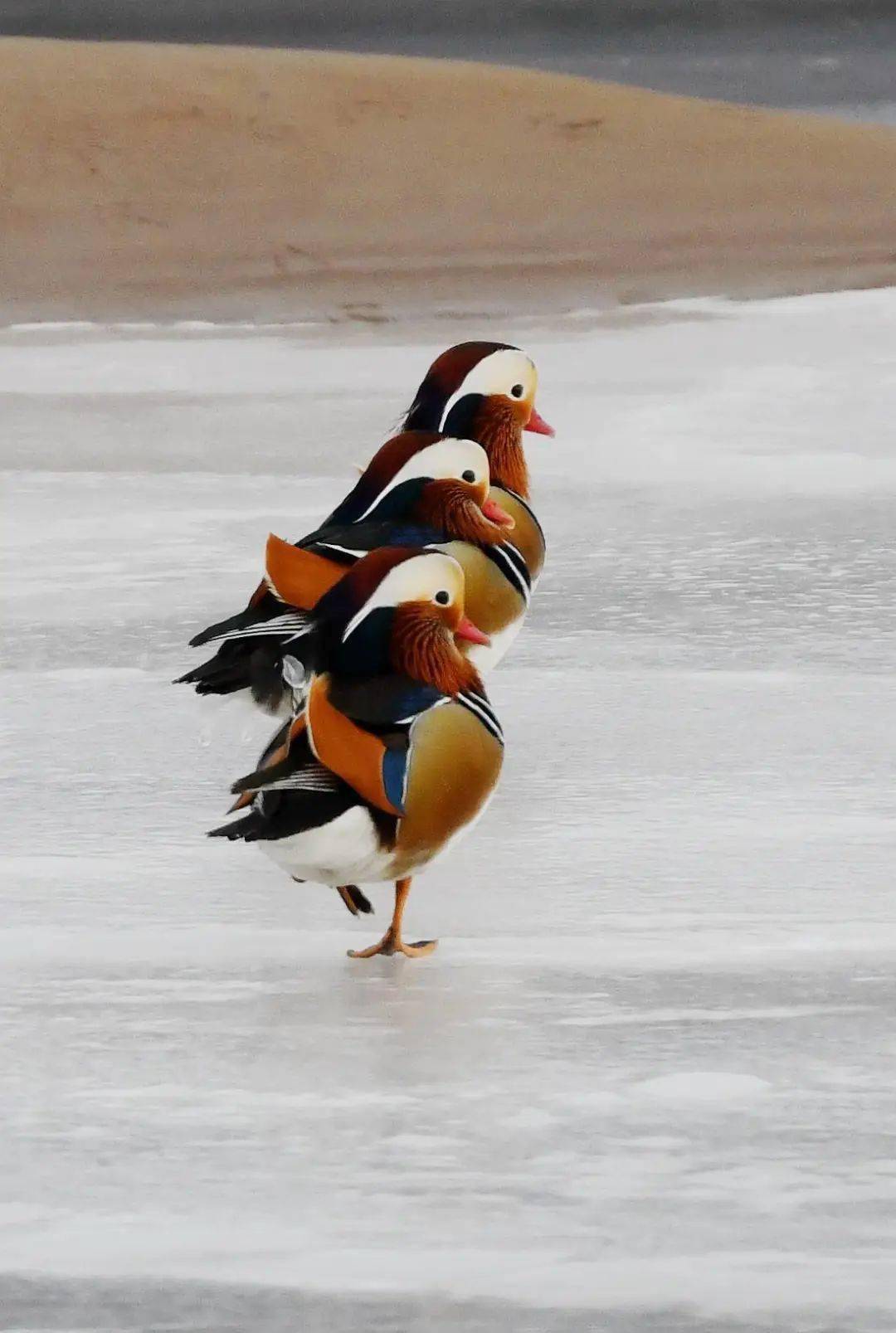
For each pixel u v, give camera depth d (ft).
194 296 96.32
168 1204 20.16
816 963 26.35
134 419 68.49
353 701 25.07
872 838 31.27
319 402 71.26
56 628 43.75
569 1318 18.19
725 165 125.08
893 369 75.72
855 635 42.68
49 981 25.93
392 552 25.71
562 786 33.88
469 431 38.81
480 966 26.32
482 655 33.94
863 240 110.22
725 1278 18.76
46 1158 21.13
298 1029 24.32
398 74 133.59
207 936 27.58
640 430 65.36
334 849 24.79
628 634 42.98
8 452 63.05
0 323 91.25
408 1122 21.84
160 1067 23.31
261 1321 18.20
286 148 121.70
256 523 52.95
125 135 120.16
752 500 55.21
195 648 42.29
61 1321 18.25
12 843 31.65
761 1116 21.94
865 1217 19.84
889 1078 22.86
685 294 96.53
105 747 36.47
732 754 35.42
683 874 29.76
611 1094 22.47
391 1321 18.16
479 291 97.19
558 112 130.93
